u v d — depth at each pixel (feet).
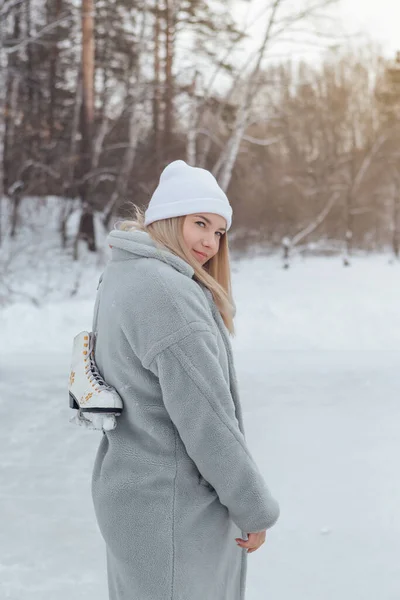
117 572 5.06
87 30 72.54
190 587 4.90
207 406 4.71
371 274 67.15
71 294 54.54
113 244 5.29
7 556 9.74
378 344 38.14
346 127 115.14
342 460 13.83
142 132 87.71
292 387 21.58
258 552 9.82
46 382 22.80
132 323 4.90
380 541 10.07
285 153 107.76
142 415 4.95
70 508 11.66
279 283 60.18
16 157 79.82
